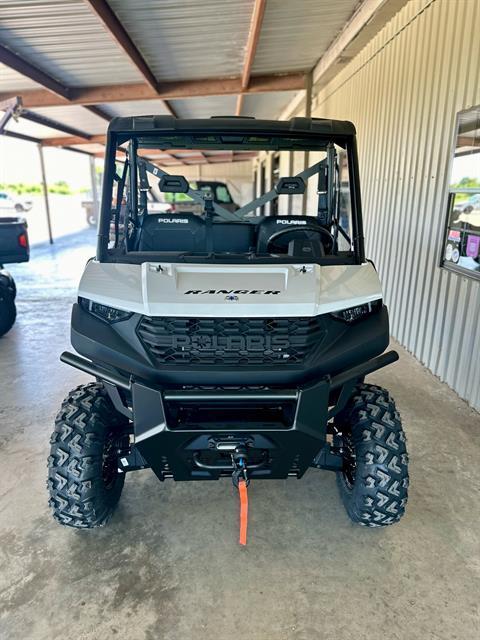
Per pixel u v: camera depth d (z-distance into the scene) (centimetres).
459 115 345
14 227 489
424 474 256
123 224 235
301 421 176
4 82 632
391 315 488
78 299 198
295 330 183
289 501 237
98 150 1666
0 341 489
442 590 185
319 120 211
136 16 444
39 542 210
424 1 402
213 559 200
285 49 605
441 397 348
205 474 198
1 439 296
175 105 938
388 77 486
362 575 192
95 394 211
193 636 166
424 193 410
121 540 211
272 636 166
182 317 180
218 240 246
